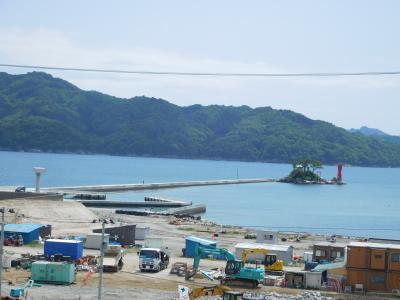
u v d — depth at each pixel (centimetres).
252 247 10350
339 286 8481
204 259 10562
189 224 17662
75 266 8406
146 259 9025
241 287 8200
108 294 7338
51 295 7088
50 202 15612
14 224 11956
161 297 7319
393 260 8369
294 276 8556
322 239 15600
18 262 8744
